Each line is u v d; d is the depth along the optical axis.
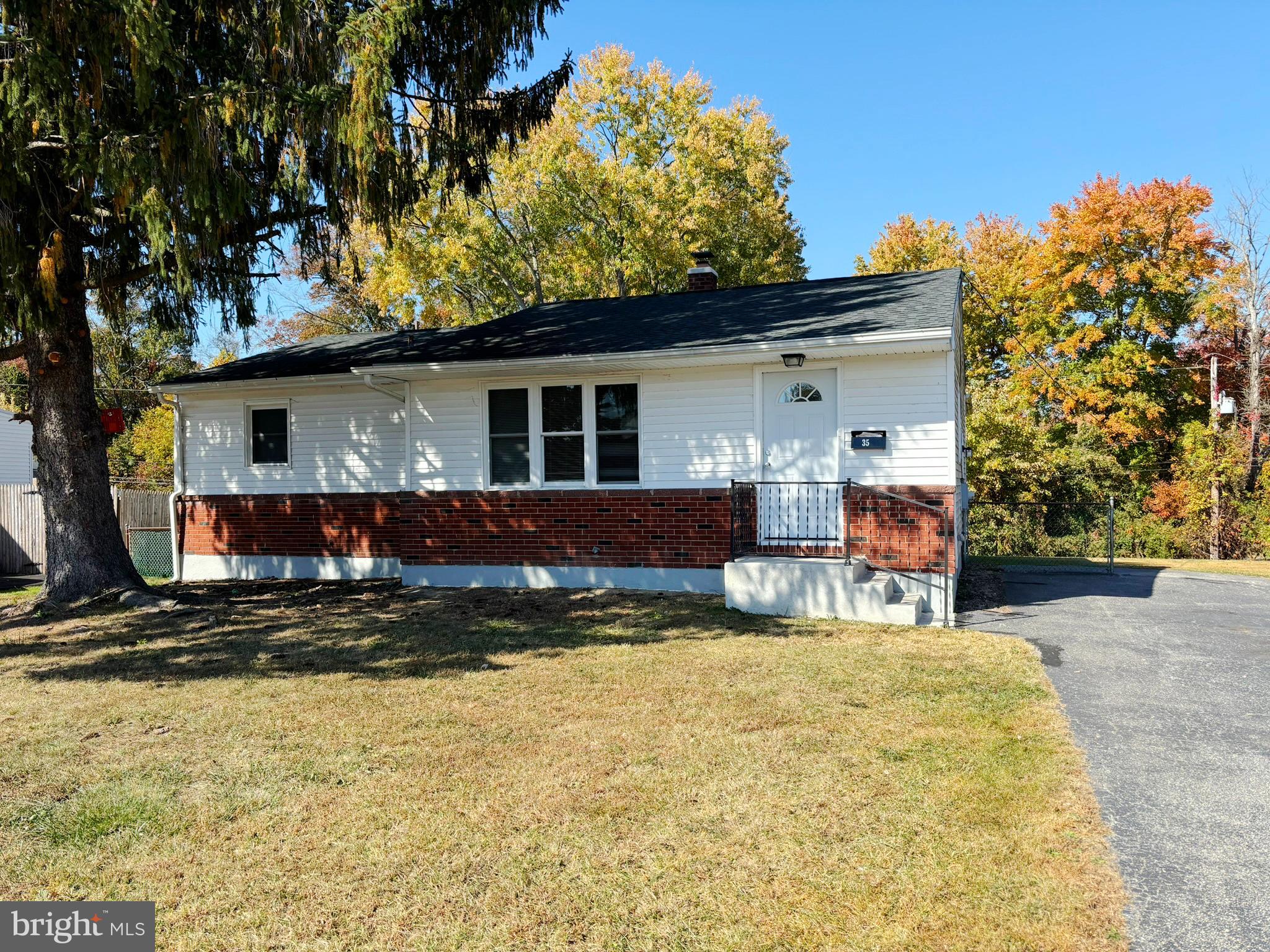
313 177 10.10
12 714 6.31
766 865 3.84
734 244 30.41
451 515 12.34
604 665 7.48
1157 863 3.83
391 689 6.80
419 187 10.59
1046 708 6.09
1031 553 22.39
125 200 8.36
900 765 5.00
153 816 4.45
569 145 26.89
